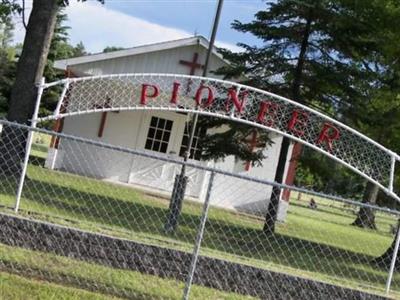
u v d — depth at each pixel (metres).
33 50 14.07
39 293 6.03
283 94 14.59
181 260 7.55
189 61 19.25
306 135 12.03
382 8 13.65
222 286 7.59
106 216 11.19
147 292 6.92
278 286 7.67
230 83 11.31
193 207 16.17
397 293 9.04
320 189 36.38
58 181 15.13
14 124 6.84
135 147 19.83
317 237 16.27
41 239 7.44
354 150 12.15
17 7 15.40
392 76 15.19
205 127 15.34
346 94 14.51
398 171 15.88
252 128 14.73
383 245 18.20
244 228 13.90
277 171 14.46
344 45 14.31
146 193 17.53
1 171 13.45
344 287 7.81
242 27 14.76
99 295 6.47
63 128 19.47
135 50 19.08
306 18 14.38
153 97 11.84
